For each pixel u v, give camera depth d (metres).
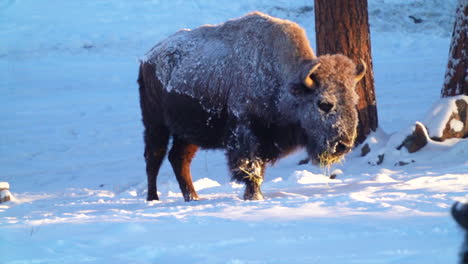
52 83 86.56
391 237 16.30
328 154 28.92
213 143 34.00
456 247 14.27
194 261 15.31
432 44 104.12
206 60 33.81
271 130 31.59
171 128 35.97
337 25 43.62
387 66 89.06
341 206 22.62
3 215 33.59
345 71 28.91
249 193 30.77
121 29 110.50
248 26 32.78
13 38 105.81
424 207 21.28
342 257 14.42
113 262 16.03
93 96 79.88
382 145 42.81
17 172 51.69
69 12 118.75
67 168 52.25
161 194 40.44
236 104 31.75
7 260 16.80
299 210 22.22
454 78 43.94
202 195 36.69
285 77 30.72
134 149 57.84
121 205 34.06
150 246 17.20
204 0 125.75
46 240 19.08
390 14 114.44
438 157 40.16
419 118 57.88
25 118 70.44
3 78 89.00
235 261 14.75
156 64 37.00
